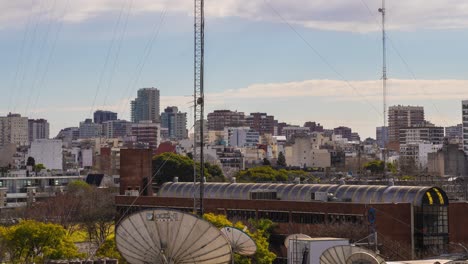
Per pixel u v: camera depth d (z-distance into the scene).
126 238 109.62
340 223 194.88
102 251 167.00
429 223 195.50
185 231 108.00
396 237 193.00
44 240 182.88
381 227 191.62
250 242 143.88
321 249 141.12
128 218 109.12
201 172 158.38
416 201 195.62
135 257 109.75
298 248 142.88
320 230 191.00
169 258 108.75
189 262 109.00
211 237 107.94
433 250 189.88
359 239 184.75
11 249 182.50
